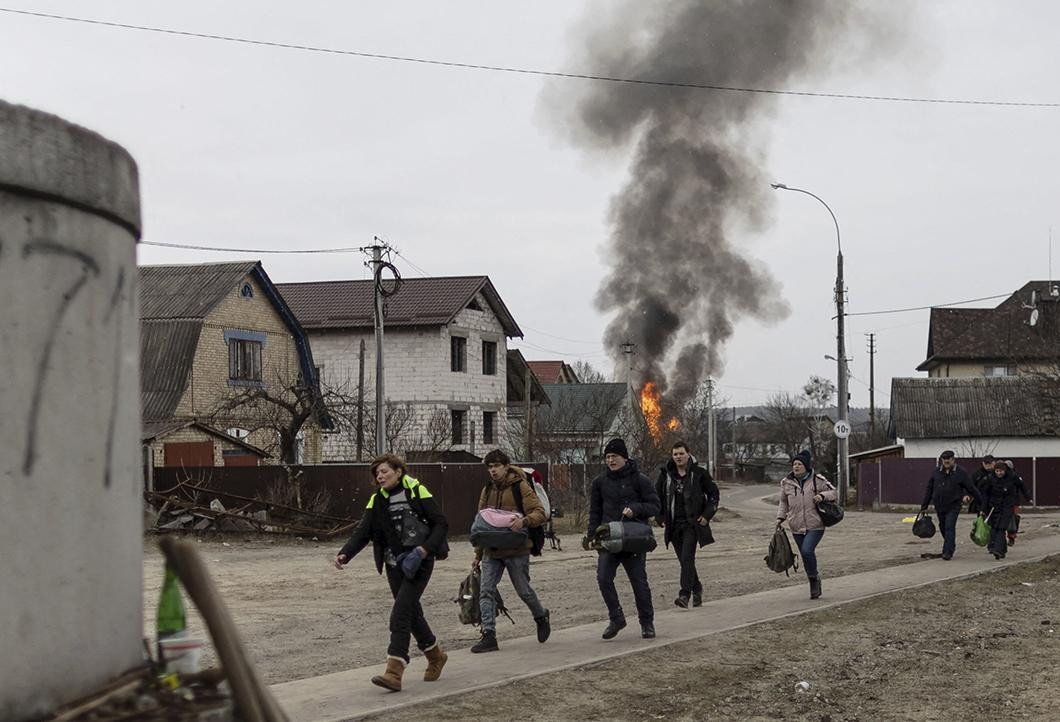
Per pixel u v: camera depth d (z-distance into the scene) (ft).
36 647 11.73
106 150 12.90
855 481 198.18
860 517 133.69
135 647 13.71
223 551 78.07
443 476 94.68
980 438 177.58
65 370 12.22
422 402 154.51
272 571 64.75
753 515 146.92
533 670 31.30
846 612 42.73
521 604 48.39
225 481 94.73
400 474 29.81
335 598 52.37
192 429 107.76
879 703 28.17
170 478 97.19
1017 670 32.35
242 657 12.77
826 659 33.68
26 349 11.71
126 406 13.47
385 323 153.89
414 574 29.25
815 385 333.42
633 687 29.48
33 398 11.77
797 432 304.91
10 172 11.44
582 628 39.75
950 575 54.70
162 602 14.12
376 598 52.31
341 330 157.17
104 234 12.94
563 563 69.82
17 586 11.53
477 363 162.40
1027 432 176.35
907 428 180.55
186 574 12.82
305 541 85.92
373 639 39.65
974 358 243.19
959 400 182.19
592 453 171.22
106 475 12.90
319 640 39.50
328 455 154.92
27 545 11.65
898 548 75.36
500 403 167.63
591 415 176.65
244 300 120.57
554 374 270.46
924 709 27.53
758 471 338.54
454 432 156.97
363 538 30.01
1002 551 63.93
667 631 38.24
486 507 36.17
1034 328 230.27
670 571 62.90
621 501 36.94
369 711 26.27
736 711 27.09
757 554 75.41
